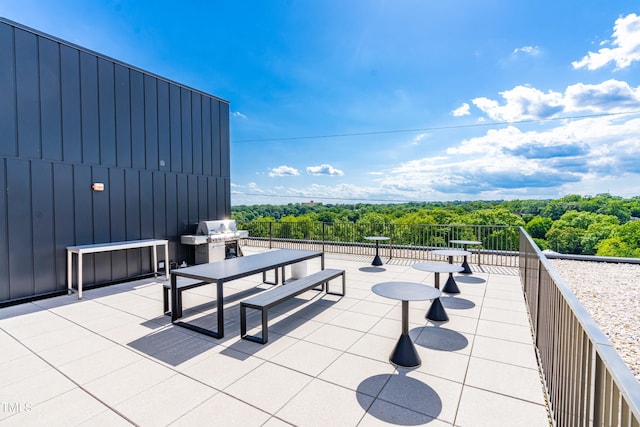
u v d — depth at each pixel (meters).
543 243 20.02
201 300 4.79
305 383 2.53
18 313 4.26
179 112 7.29
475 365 2.80
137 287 5.66
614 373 0.88
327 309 4.30
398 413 2.15
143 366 2.81
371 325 3.73
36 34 4.93
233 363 2.86
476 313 4.10
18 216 4.75
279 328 3.66
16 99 4.73
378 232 9.50
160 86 6.88
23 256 4.79
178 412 2.18
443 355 2.98
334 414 2.14
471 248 8.51
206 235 7.36
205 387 2.48
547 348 2.45
